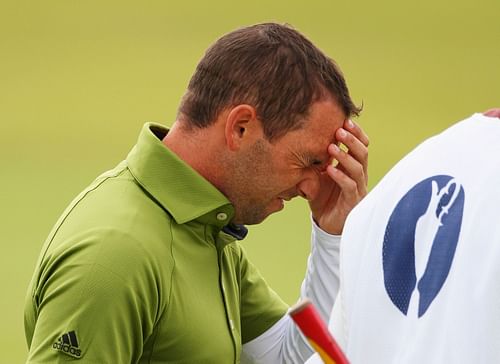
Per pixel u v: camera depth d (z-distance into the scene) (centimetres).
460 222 683
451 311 659
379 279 707
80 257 924
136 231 945
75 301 912
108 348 913
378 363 693
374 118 4731
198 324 970
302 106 973
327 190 1063
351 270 723
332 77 994
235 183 989
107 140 4494
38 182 3906
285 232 3250
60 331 912
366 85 5212
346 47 5791
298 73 970
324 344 617
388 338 693
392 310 696
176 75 5428
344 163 1014
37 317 970
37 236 3300
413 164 735
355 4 6425
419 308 680
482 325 645
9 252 3147
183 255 972
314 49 994
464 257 665
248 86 964
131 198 970
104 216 950
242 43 978
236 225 1028
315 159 1000
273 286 2825
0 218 3466
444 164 717
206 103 980
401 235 708
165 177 975
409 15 6284
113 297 913
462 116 4850
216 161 983
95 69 5509
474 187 690
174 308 955
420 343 668
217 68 977
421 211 707
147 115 4872
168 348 962
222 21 6212
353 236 733
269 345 1145
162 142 998
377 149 4288
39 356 917
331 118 993
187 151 990
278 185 996
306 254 3062
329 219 1062
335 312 748
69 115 4862
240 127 972
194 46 5844
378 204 732
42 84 5281
